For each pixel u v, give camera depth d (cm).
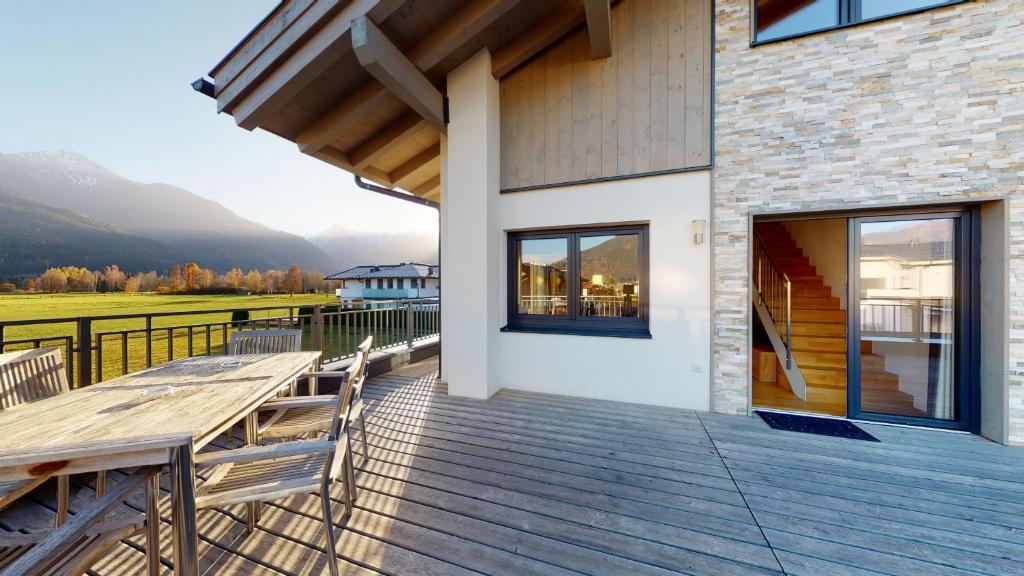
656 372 397
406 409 387
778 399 424
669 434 321
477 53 425
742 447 297
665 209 393
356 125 444
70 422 154
